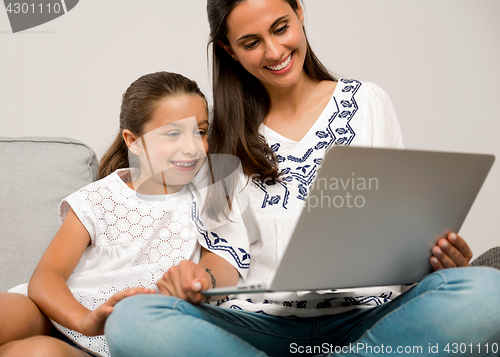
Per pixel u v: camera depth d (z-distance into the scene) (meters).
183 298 0.84
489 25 1.89
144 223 1.19
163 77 1.26
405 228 0.78
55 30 1.78
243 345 0.75
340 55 1.87
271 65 1.13
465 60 1.89
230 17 1.10
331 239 0.73
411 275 0.86
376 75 1.88
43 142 1.34
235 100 1.23
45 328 1.01
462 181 0.78
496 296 0.73
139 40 1.82
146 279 1.13
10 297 0.96
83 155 1.35
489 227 1.93
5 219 1.20
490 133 1.90
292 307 1.01
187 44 1.83
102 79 1.80
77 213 1.15
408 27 1.89
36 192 1.25
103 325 0.85
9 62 1.76
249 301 1.10
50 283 0.99
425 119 1.89
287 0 1.12
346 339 0.98
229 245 1.15
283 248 1.10
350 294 1.02
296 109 1.24
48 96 1.78
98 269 1.14
